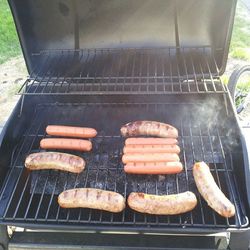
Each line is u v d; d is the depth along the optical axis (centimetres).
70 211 56
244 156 54
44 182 60
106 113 75
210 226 48
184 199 50
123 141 68
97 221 50
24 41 74
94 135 67
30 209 58
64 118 75
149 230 48
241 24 163
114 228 48
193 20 71
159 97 75
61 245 51
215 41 73
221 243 50
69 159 58
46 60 78
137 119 74
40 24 73
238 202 54
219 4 67
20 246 51
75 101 77
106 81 75
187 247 49
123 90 70
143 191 58
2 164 59
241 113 107
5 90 127
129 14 71
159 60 76
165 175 59
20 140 69
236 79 82
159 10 70
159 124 65
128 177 59
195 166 56
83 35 75
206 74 72
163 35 74
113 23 73
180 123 72
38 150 67
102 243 51
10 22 168
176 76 71
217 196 50
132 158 58
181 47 75
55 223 50
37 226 49
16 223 50
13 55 150
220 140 65
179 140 67
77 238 51
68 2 69
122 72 76
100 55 77
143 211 50
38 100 76
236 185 56
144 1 69
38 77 75
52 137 70
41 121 74
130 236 51
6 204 55
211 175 55
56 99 77
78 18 72
